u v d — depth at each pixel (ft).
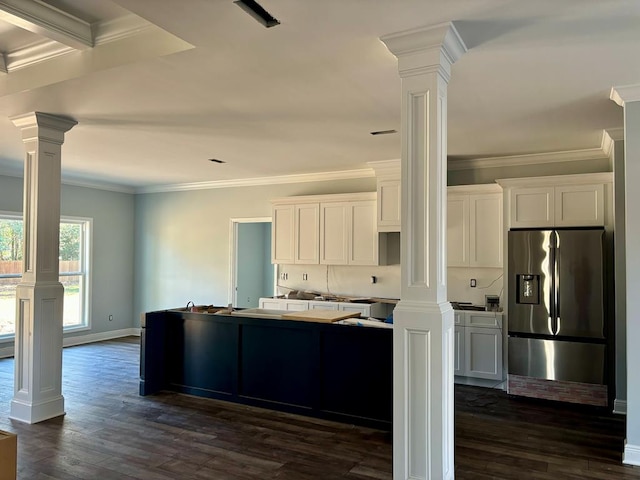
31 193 13.65
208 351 16.08
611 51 9.27
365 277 22.07
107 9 9.24
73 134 15.57
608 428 13.50
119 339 26.81
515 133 15.30
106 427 13.21
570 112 13.11
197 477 10.29
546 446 12.18
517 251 16.55
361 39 8.70
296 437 12.59
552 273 15.98
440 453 8.36
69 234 25.61
